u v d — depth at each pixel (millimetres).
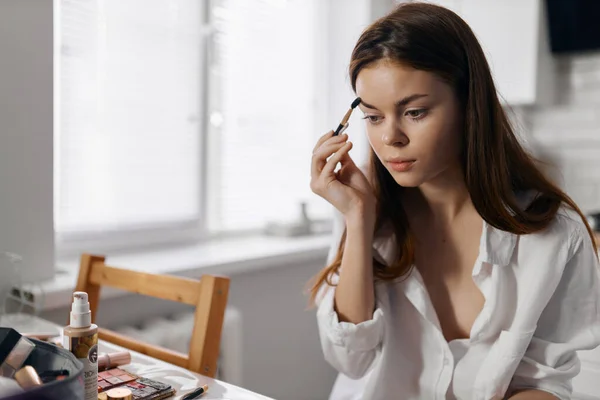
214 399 783
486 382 876
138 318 1598
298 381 2111
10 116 1294
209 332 970
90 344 675
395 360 974
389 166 817
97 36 1655
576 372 901
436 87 765
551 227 870
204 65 1947
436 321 919
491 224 860
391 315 981
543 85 2354
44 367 625
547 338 908
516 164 896
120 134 1730
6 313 1309
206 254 1775
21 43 1301
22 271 1336
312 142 2416
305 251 1953
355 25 2410
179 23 1871
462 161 867
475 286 932
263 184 2219
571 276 879
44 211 1373
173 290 1035
